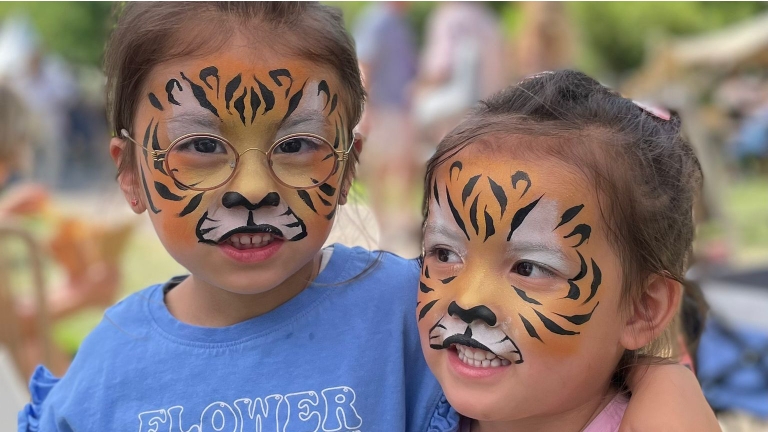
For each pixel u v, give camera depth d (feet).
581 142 4.50
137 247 18.07
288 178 4.89
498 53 19.16
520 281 4.47
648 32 39.42
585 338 4.47
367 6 24.76
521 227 4.41
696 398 4.76
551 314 4.40
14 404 8.20
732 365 9.91
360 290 5.66
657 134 4.81
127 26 5.07
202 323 5.54
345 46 5.27
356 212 6.27
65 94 29.48
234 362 5.32
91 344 5.68
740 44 27.78
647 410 4.64
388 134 19.08
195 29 4.82
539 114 4.74
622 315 4.65
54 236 12.71
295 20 4.98
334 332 5.45
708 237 18.20
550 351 4.42
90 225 13.09
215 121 4.78
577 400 4.73
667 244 4.74
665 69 27.86
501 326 4.44
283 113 4.84
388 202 19.36
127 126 5.17
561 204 4.38
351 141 5.39
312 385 5.25
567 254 4.40
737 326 10.44
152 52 4.86
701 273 11.97
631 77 33.65
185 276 6.05
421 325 4.81
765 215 23.21
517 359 4.44
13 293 10.23
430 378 5.44
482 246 4.50
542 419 4.95
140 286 15.44
